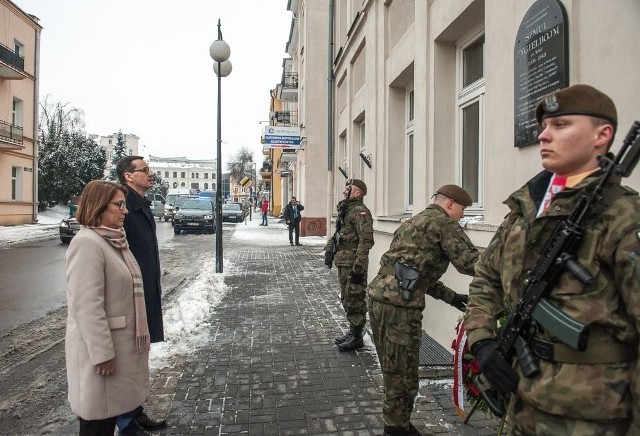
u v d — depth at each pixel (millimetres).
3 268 11180
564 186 1527
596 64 2668
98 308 2381
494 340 1642
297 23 25219
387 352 2896
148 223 3422
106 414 2406
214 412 3477
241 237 20391
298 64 25141
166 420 3342
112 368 2406
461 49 5316
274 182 46594
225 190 81375
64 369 4590
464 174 5348
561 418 1420
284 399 3697
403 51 6688
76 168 37094
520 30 3396
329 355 4727
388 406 2928
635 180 2381
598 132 1468
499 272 1738
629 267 1284
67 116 41531
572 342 1354
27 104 26953
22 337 5707
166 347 4961
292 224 16391
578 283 1391
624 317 1343
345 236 4992
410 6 6543
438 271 2961
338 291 8055
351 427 3236
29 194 27469
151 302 3361
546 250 1476
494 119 3885
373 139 8367
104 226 2570
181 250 15500
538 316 1462
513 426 1592
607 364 1358
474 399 2607
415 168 5930
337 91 13383
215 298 7398
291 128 18891
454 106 5434
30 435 3258
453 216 2996
